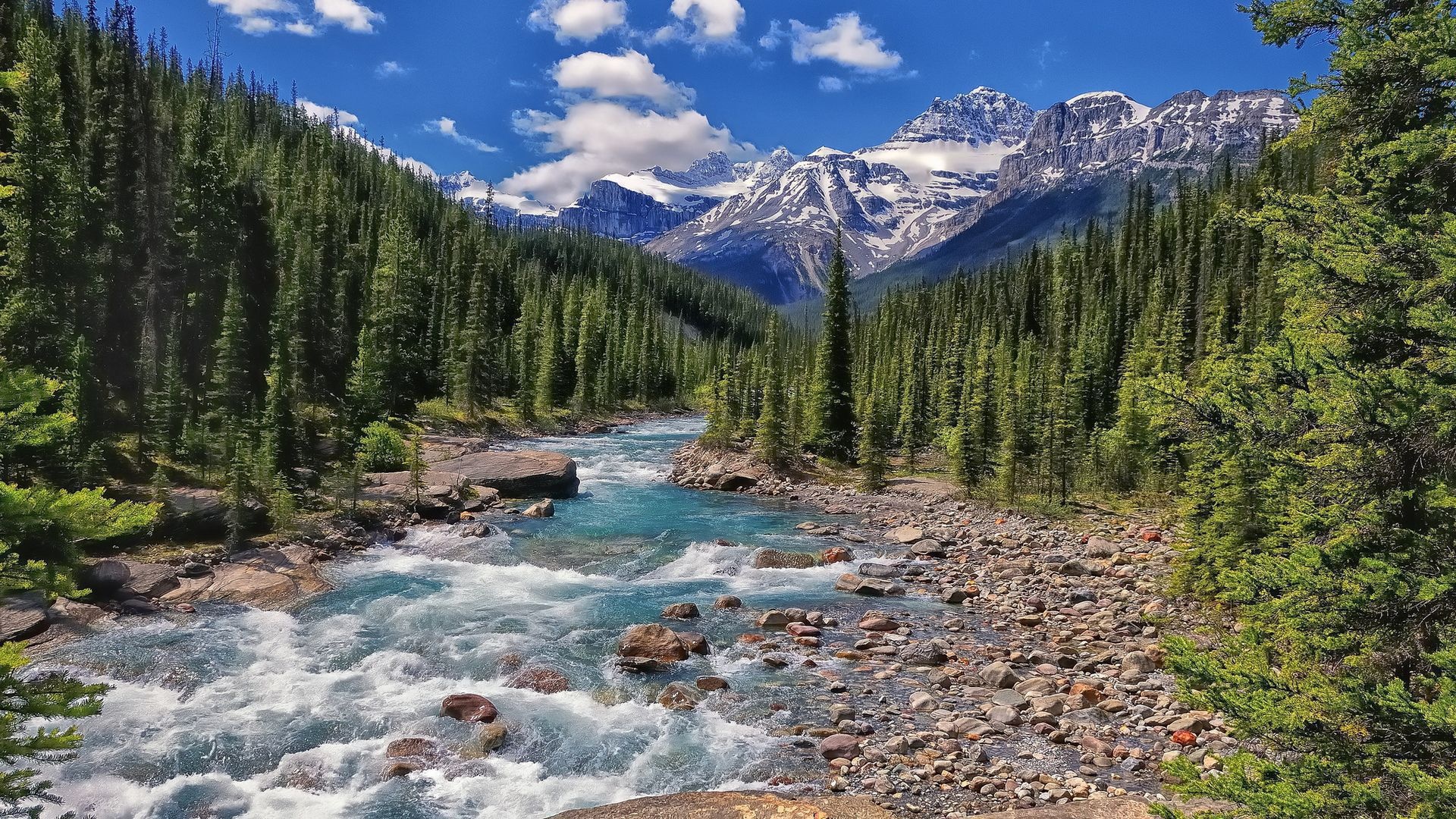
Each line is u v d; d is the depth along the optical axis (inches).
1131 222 4665.4
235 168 2463.1
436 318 3550.7
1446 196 392.8
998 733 604.7
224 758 565.6
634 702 669.3
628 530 1373.0
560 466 1740.9
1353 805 255.9
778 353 2962.6
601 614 897.5
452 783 542.9
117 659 717.9
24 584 321.1
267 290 2303.2
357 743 589.9
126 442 1408.7
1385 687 268.8
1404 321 326.6
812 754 579.5
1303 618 322.7
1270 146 508.1
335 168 5502.0
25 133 1460.4
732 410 2492.6
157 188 1925.4
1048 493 1781.5
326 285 2679.6
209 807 510.0
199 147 2445.9
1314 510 355.6
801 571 1135.0
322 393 2370.8
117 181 1833.2
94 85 2596.0
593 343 4089.6
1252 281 3080.7
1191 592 890.1
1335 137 483.2
